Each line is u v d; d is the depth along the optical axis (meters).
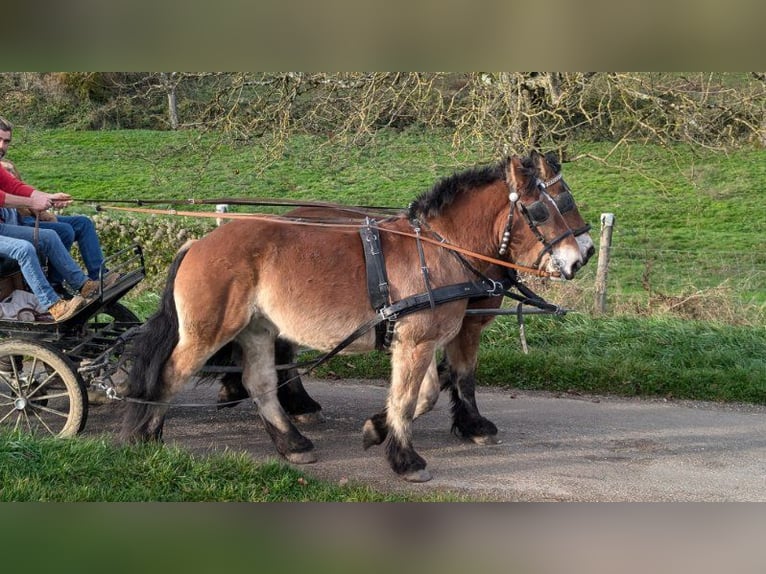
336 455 5.61
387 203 18.81
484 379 7.52
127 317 6.45
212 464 4.86
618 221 18.77
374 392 7.16
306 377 7.57
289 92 9.97
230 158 19.94
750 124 9.91
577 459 5.71
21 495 4.34
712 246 17.19
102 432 5.63
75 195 19.55
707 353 8.23
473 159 10.36
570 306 9.60
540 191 5.22
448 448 5.87
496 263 5.29
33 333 5.25
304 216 5.82
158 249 10.91
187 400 6.74
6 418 5.73
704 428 6.51
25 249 5.10
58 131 23.45
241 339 5.36
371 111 9.93
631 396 7.37
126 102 12.44
